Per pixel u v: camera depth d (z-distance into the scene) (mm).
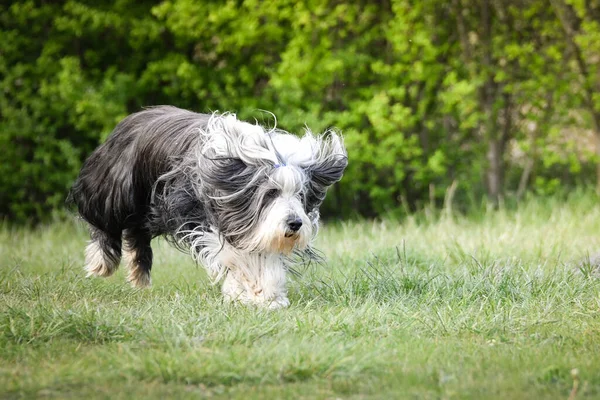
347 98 19078
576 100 18531
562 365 6762
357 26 18719
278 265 9203
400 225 17156
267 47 19328
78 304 9031
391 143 18281
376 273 10219
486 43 18609
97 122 19047
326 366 6707
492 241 13195
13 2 20375
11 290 10008
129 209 10109
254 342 7480
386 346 7457
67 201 11680
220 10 18047
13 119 19453
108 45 20250
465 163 19453
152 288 10516
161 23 19125
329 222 19891
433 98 18797
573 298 9266
